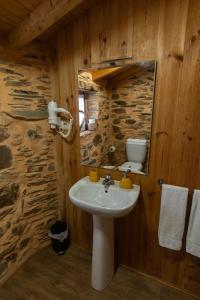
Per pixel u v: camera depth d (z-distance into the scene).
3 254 1.63
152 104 1.35
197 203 1.30
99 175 1.73
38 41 1.66
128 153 1.55
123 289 1.61
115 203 1.50
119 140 1.57
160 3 1.19
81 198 1.52
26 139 1.71
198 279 1.51
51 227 2.05
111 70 1.47
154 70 1.29
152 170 1.47
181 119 1.29
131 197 1.38
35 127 1.77
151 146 1.43
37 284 1.64
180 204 1.35
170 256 1.57
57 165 2.00
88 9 1.42
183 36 1.17
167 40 1.22
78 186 1.56
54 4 1.15
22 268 1.80
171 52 1.22
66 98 1.75
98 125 1.64
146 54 1.30
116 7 1.32
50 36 1.66
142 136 1.46
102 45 1.44
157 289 1.61
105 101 1.56
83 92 1.64
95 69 1.53
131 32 1.31
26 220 1.83
